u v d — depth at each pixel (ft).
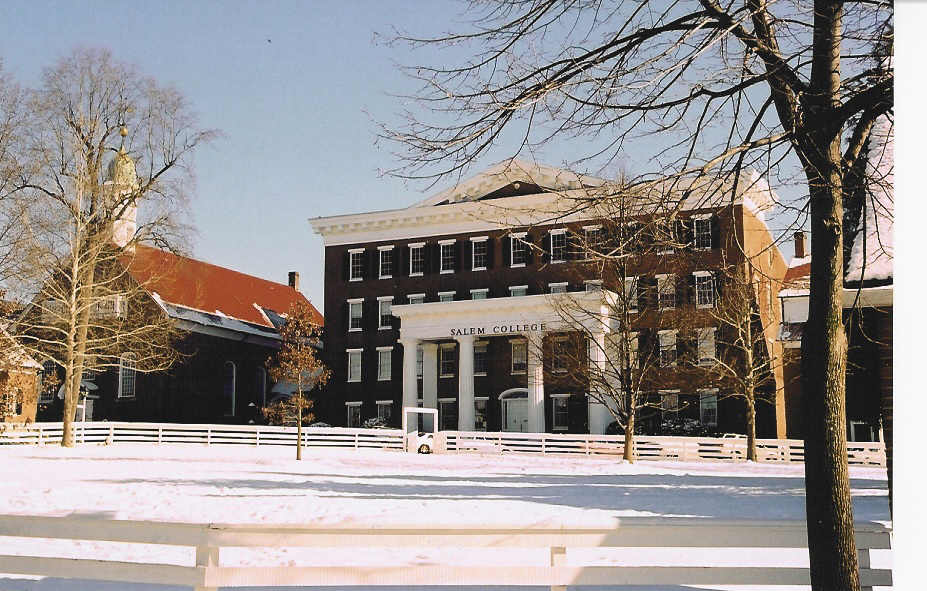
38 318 171.73
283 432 182.70
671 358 161.48
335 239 233.76
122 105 158.30
